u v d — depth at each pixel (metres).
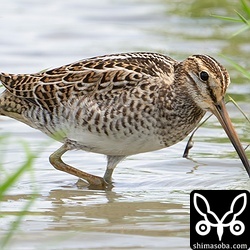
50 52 35.56
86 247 18.12
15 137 26.33
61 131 23.06
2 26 39.28
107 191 22.50
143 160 24.91
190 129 23.16
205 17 40.69
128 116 22.36
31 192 22.20
